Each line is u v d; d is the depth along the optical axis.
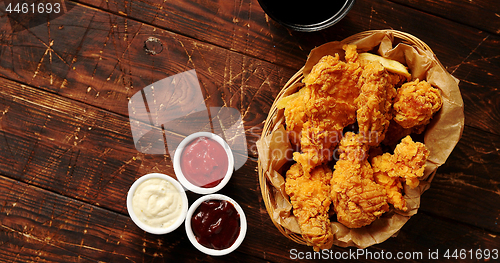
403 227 0.57
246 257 0.58
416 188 0.51
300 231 0.52
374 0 0.56
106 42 0.57
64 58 0.57
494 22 0.56
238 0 0.57
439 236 0.57
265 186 0.52
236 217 0.54
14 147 0.58
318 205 0.51
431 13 0.57
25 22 0.57
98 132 0.58
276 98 0.53
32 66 0.57
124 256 0.58
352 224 0.50
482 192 0.57
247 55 0.57
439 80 0.50
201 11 0.57
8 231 0.58
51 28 0.57
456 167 0.57
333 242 0.53
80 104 0.58
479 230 0.57
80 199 0.58
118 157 0.58
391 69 0.51
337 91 0.51
